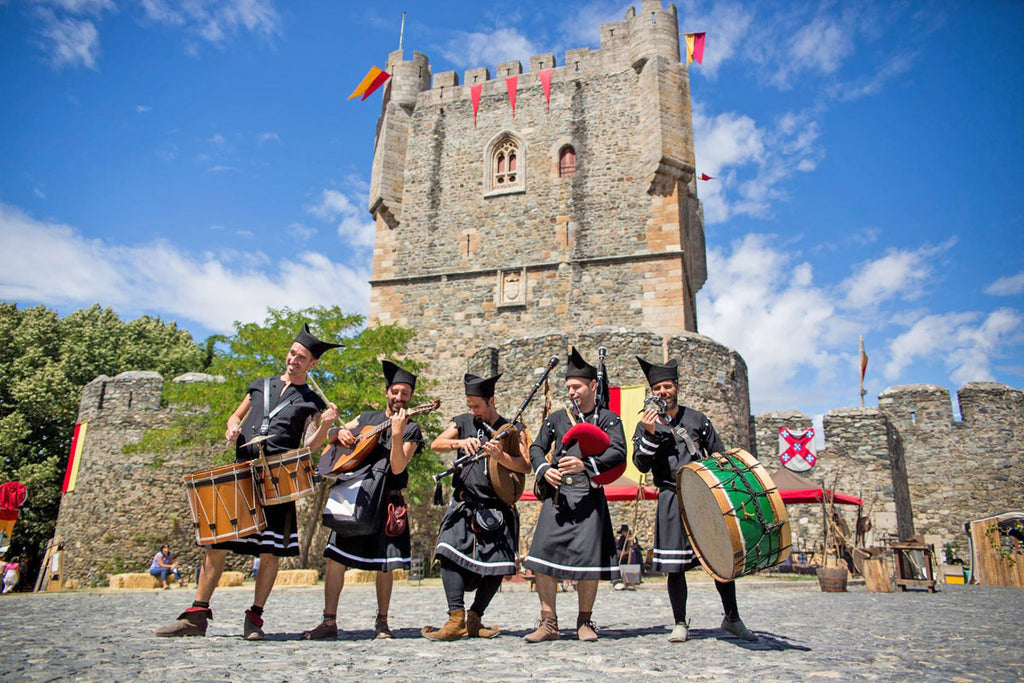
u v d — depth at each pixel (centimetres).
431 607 923
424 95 2938
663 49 2623
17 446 2825
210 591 505
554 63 2816
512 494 518
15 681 321
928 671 381
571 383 539
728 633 552
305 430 521
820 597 1121
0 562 2214
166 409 2383
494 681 334
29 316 3284
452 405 2538
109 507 2303
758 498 451
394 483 530
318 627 520
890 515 2180
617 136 2648
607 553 510
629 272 2505
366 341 2150
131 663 373
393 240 2802
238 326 2073
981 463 2445
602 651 443
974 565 1884
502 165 2789
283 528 500
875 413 2284
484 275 2652
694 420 546
